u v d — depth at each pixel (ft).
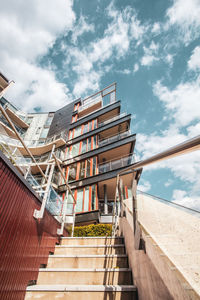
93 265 9.04
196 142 2.90
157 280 4.33
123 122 47.91
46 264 9.57
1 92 45.32
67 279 7.93
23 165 10.27
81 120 60.59
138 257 6.50
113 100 60.75
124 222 11.02
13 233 6.86
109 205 40.83
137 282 6.52
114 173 38.24
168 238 4.04
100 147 46.26
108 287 6.64
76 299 6.49
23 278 7.08
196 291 2.67
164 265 3.93
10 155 9.16
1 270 5.83
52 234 11.65
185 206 3.50
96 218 32.94
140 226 6.77
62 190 42.68
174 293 3.31
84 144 51.62
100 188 42.09
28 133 72.54
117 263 8.82
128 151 44.62
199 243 2.90
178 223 3.71
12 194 7.04
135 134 43.19
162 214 4.58
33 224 8.85
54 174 46.60
